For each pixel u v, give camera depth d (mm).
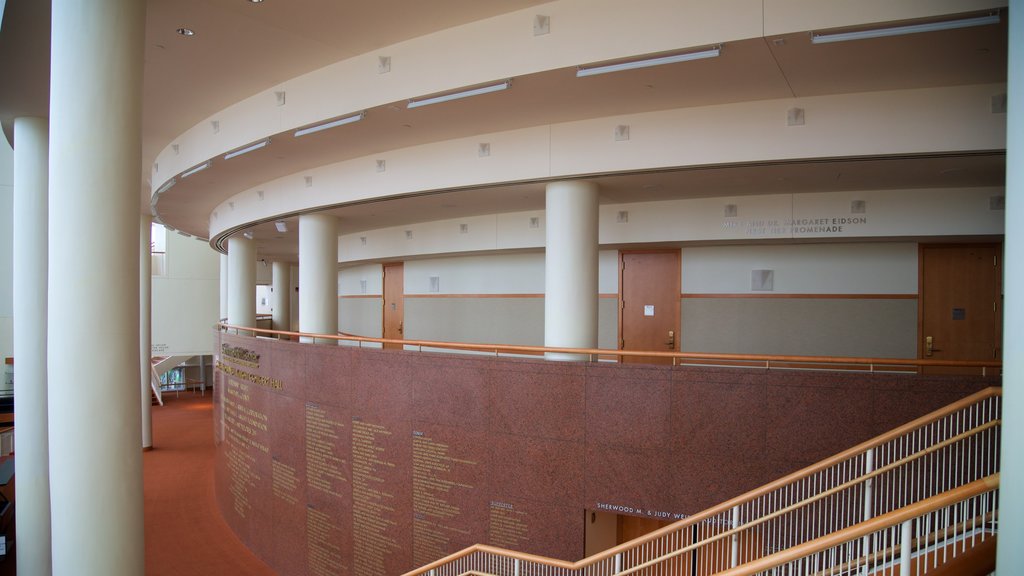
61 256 5324
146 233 20062
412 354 9758
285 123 8984
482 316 14688
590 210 8922
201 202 15086
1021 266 2805
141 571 5727
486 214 12969
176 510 15945
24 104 9227
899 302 10562
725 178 8805
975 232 9367
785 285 11242
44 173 9844
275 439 12297
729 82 6938
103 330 5398
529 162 8844
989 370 10117
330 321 12367
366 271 18688
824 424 7133
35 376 9594
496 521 8883
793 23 5688
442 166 9594
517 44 6949
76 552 5363
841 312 10883
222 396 15789
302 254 12453
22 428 9477
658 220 10930
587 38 6582
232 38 7602
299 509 11648
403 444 9828
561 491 8430
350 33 7496
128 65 5559
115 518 5477
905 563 3348
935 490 6586
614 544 9016
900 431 5293
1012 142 2895
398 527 9898
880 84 6875
